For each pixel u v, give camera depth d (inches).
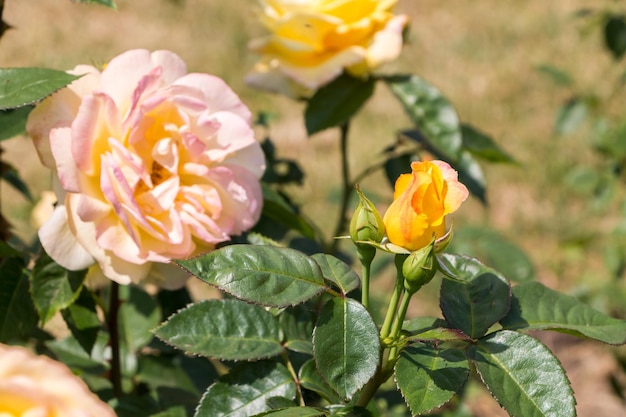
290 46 39.7
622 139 70.9
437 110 40.3
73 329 33.2
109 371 36.3
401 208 28.4
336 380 28.0
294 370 31.8
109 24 158.1
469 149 42.3
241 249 28.7
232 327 30.4
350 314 28.4
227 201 32.6
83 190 30.8
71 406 24.5
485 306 30.0
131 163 31.0
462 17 169.8
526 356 28.7
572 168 119.5
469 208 111.0
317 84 39.2
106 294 38.5
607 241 102.0
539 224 109.4
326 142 126.0
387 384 49.0
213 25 160.7
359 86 40.5
